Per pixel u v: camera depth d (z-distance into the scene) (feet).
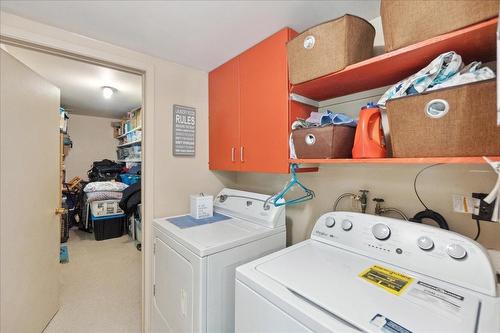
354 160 3.30
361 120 3.41
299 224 5.57
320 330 2.18
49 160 6.02
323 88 4.19
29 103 5.19
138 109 12.76
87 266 9.42
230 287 4.11
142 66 5.51
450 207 3.43
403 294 2.55
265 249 4.65
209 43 5.06
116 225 12.84
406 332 2.00
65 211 6.67
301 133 3.97
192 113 6.40
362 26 3.48
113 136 17.01
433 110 2.58
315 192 5.22
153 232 5.65
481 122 2.31
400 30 2.82
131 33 4.68
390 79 3.71
